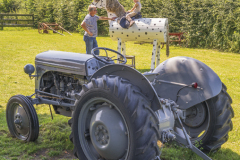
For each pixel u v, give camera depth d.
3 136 3.85
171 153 3.35
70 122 2.88
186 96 3.41
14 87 6.81
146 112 2.35
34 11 26.61
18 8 33.09
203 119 3.56
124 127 2.47
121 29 7.48
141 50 14.18
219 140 3.43
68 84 3.71
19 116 3.71
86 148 2.79
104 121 2.55
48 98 4.11
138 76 2.53
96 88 2.56
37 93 4.18
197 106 3.61
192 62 3.47
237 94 6.77
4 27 25.48
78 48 14.38
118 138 2.48
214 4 15.24
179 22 16.80
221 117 3.34
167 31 7.60
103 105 2.67
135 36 7.47
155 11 17.55
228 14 14.51
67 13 23.80
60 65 3.70
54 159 3.27
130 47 15.21
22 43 15.41
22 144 3.62
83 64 3.42
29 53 12.22
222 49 15.29
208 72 3.37
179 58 3.58
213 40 15.39
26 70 4.00
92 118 2.69
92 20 6.18
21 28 25.42
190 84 3.39
